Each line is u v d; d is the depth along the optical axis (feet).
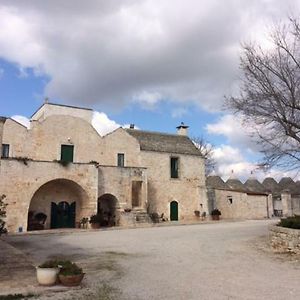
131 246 51.29
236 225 83.25
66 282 27.99
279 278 31.17
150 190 101.86
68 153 90.84
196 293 26.40
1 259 38.75
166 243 53.62
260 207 116.37
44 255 44.34
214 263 38.34
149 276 32.17
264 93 51.70
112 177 91.35
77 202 89.66
